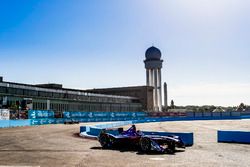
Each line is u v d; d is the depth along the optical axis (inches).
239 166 397.7
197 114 4387.3
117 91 5002.5
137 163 418.9
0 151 555.5
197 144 691.4
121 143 598.2
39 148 601.6
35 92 2758.4
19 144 676.7
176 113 4215.1
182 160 446.9
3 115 1676.9
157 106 5600.4
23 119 1742.1
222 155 503.8
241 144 691.4
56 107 2876.5
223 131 751.7
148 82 5772.6
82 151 554.6
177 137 577.6
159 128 1542.8
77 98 3388.3
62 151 554.6
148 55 5762.8
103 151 556.1
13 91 2461.9
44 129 1307.8
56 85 3767.2
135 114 3449.8
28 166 398.0
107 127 1545.3
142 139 556.7
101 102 3681.1
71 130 1229.1
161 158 467.2
